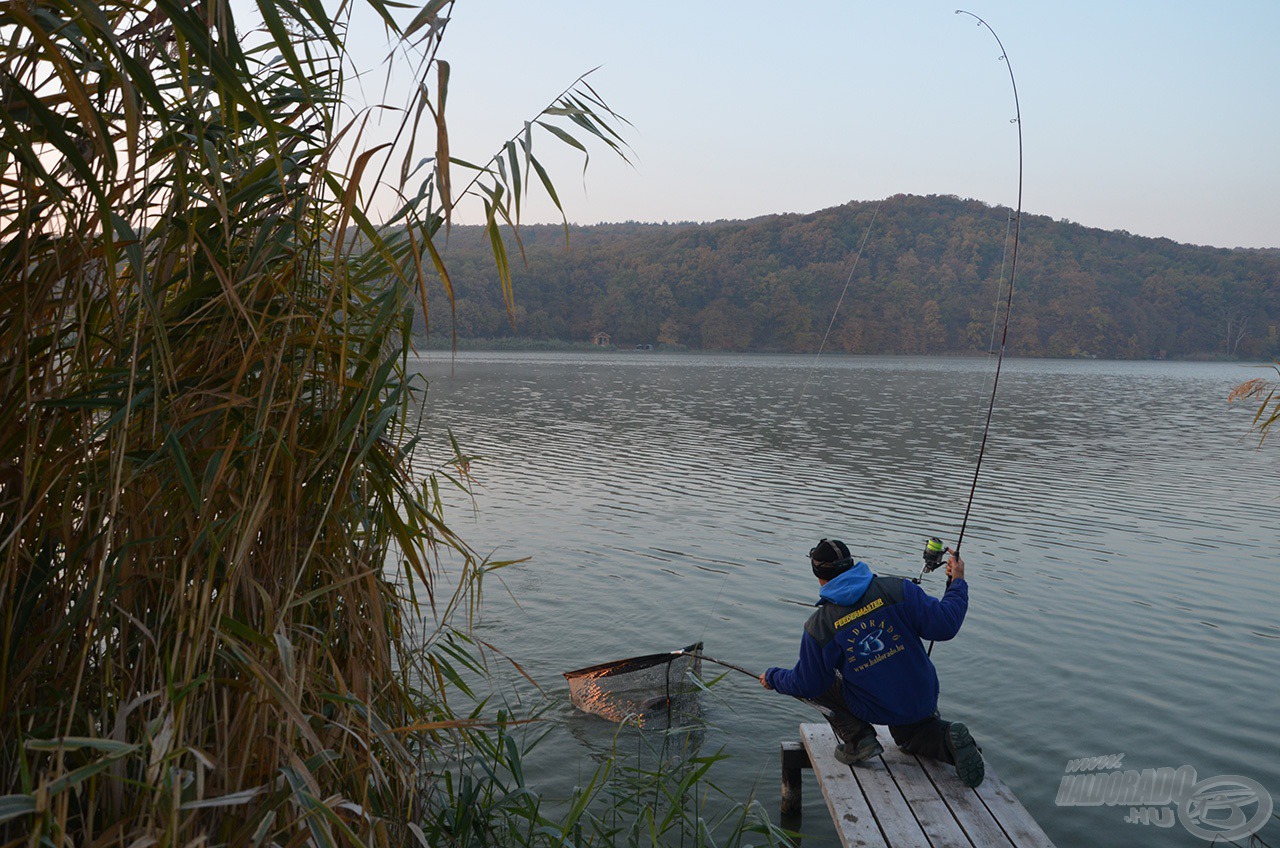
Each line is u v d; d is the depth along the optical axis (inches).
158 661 76.5
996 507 636.7
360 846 71.3
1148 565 460.8
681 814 155.4
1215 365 6112.2
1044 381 3235.7
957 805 144.9
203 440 83.9
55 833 60.6
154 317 69.9
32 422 68.2
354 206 71.9
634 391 2167.8
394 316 87.9
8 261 70.0
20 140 63.4
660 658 254.2
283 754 80.9
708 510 605.3
